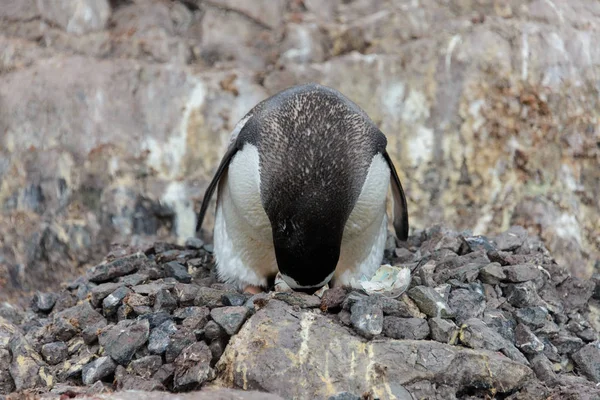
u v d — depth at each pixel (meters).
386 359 9.56
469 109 15.96
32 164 15.45
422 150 15.95
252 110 12.36
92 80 16.12
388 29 17.06
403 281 10.68
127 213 15.36
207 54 17.25
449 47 16.44
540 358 10.20
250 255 11.79
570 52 16.19
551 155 15.55
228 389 9.34
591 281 12.20
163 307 10.87
